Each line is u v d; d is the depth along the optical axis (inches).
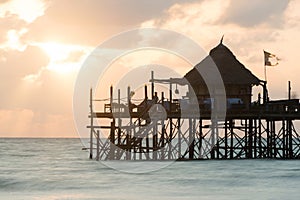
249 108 3415.4
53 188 2704.2
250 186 2704.2
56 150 6530.5
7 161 4443.9
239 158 3508.9
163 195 2464.3
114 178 3026.6
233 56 3595.0
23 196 2482.8
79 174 3238.2
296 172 3110.2
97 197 2432.3
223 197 2410.2
